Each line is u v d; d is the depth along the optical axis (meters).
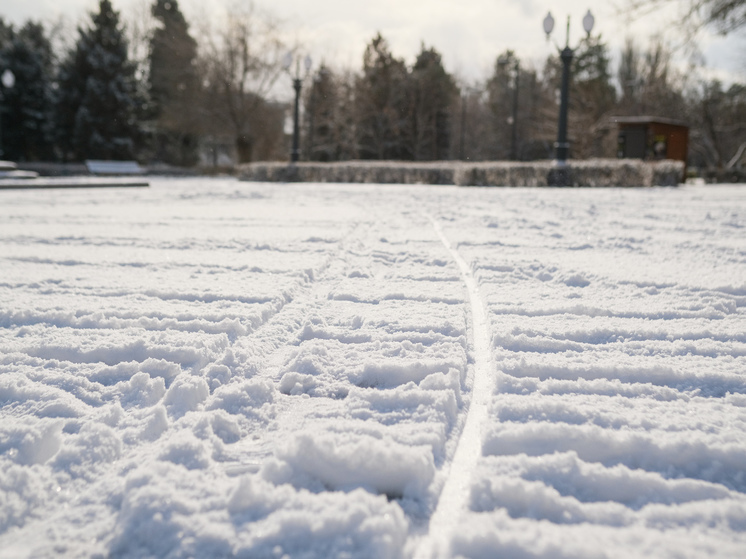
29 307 3.36
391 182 22.72
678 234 6.76
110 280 4.16
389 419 1.98
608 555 1.28
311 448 1.65
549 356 2.59
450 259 5.05
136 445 1.86
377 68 54.47
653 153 24.41
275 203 11.66
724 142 40.94
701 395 2.24
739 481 1.65
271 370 2.52
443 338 2.82
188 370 2.48
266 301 3.57
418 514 1.50
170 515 1.41
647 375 2.40
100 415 2.01
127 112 38.81
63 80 38.09
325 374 2.41
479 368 2.54
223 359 2.51
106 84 38.38
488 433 1.84
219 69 35.03
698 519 1.44
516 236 6.51
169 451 1.73
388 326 3.04
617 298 3.68
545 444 1.80
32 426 1.87
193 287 3.91
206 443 1.81
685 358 2.59
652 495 1.57
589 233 6.82
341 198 13.20
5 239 6.22
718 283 4.04
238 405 2.12
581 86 45.81
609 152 37.44
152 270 4.55
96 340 2.78
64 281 4.11
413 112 54.66
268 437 1.91
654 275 4.35
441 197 13.48
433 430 1.87
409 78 55.00
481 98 63.34
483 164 20.95
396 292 3.80
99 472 1.70
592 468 1.64
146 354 2.63
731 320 3.21
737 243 6.02
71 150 39.47
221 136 39.31
